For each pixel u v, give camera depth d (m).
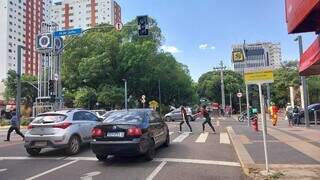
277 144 16.53
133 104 72.88
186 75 87.81
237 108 102.19
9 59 90.75
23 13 93.75
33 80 91.94
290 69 78.62
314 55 11.39
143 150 12.90
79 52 66.25
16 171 12.00
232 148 16.28
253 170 10.98
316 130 23.94
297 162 12.08
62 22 101.88
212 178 10.28
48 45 43.22
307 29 11.41
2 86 106.94
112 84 66.94
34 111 51.81
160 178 10.36
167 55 76.12
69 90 68.38
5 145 19.81
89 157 14.44
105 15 96.56
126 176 10.75
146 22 28.67
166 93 79.62
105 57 64.62
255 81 11.46
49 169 12.20
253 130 24.58
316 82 68.19
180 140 19.62
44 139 14.88
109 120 13.52
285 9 12.29
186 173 10.98
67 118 15.38
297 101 58.19
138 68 67.62
